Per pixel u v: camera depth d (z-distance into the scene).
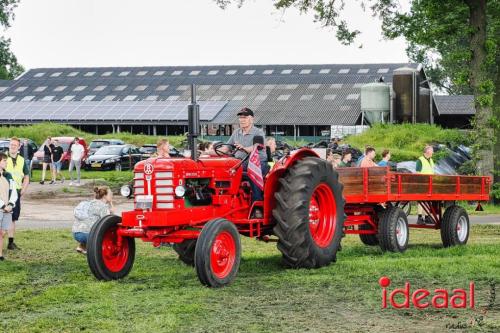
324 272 11.59
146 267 12.55
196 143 11.44
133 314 8.92
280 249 11.77
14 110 71.69
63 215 23.11
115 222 11.40
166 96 73.31
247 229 11.93
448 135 41.06
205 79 77.56
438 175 15.45
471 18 29.34
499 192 29.36
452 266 11.86
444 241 15.85
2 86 81.50
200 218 11.32
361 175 13.88
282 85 73.94
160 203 11.05
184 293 10.12
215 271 10.60
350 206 14.52
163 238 11.20
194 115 11.38
